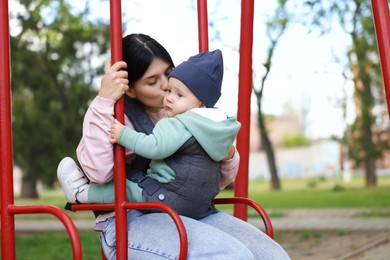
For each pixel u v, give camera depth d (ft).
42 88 58.70
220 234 7.25
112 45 7.52
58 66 56.80
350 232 29.96
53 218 48.49
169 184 7.50
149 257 7.20
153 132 7.38
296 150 153.07
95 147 7.36
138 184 7.60
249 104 10.75
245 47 10.66
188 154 7.49
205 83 7.66
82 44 57.47
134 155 7.91
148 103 8.18
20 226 40.19
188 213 7.68
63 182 7.84
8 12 7.88
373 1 8.62
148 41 8.07
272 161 82.43
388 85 8.52
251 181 139.54
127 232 7.39
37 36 45.52
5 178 7.62
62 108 61.11
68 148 61.41
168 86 7.81
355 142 75.20
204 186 7.58
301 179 138.62
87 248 25.44
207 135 7.39
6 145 7.66
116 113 7.46
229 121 7.59
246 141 10.67
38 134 61.36
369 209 44.24
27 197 78.79
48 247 26.86
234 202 8.55
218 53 7.89
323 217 39.37
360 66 59.26
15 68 53.01
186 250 6.84
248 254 7.14
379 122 75.15
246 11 10.59
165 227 7.32
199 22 9.39
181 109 7.64
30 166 63.93
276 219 38.65
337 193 68.64
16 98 62.54
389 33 8.52
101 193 7.68
